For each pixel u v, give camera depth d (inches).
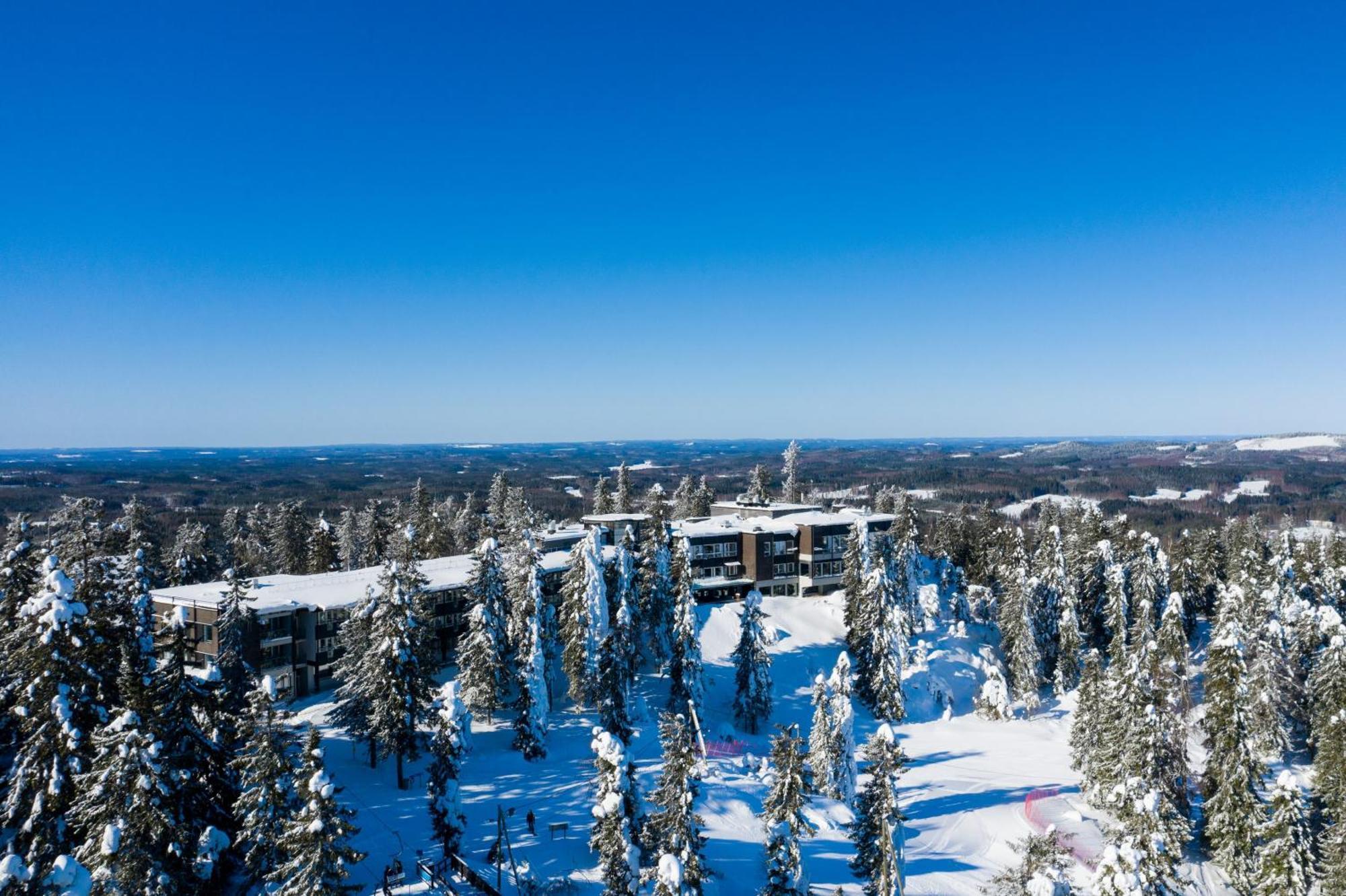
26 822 1103.0
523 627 2007.9
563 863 1374.3
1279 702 2064.5
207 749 1204.5
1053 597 2989.7
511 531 3294.8
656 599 2573.8
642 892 1138.0
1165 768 1573.6
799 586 3585.1
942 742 2416.3
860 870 1279.5
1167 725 1593.3
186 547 3154.5
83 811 999.0
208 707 1229.7
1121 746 1717.5
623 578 2305.6
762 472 4532.5
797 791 1125.1
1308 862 1409.9
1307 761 2095.2
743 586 3467.0
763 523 3737.7
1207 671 1665.8
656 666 2704.2
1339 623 1914.4
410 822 1502.2
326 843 946.1
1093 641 3147.1
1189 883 1369.3
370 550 3521.2
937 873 1531.7
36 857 1093.8
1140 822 1285.7
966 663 2908.5
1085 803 1873.8
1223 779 1563.7
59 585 1155.9
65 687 1138.0
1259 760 1544.0
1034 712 2662.4
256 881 1072.8
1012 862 1603.1
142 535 2706.7
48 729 1127.6
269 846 1050.7
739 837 1593.3
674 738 1120.2
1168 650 2126.0
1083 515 4052.7
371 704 1753.2
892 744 1222.3
